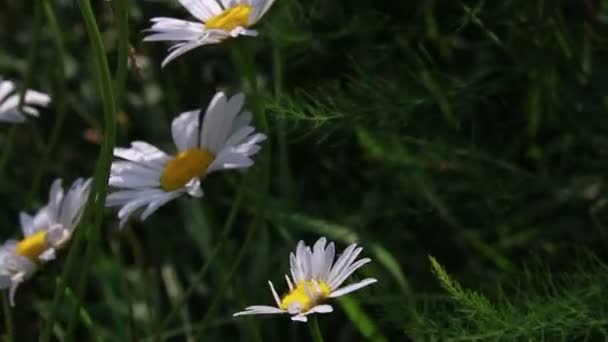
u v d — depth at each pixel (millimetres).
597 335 816
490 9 900
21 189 1062
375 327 859
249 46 768
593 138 915
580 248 870
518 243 913
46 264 795
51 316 753
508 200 907
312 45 927
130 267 1017
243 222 994
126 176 785
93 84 1082
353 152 971
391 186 951
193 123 790
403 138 913
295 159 987
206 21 775
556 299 784
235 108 785
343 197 971
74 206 799
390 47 916
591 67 917
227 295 981
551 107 915
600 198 905
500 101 935
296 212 946
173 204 1029
